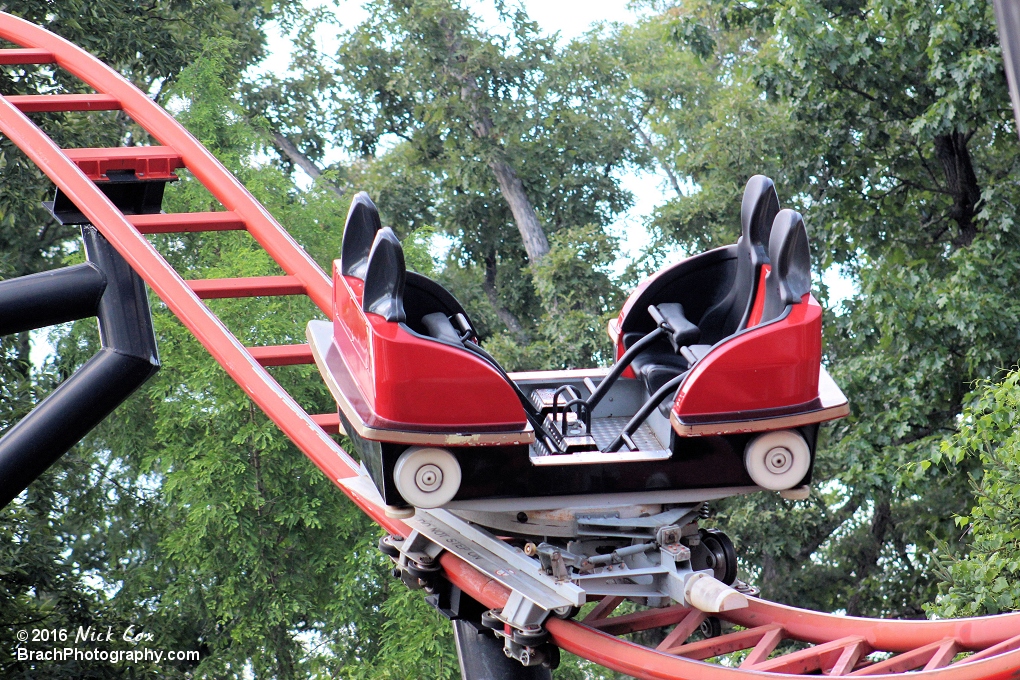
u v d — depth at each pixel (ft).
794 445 21.38
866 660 25.59
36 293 39.70
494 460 20.80
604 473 21.25
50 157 41.16
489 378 20.25
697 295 25.20
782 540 84.58
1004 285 66.13
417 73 115.34
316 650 81.05
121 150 46.42
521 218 115.14
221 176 45.11
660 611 25.75
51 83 82.07
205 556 75.46
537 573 21.76
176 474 70.79
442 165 121.80
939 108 66.13
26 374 75.92
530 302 122.83
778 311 22.07
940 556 47.16
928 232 81.82
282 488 75.56
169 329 75.56
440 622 67.51
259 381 34.94
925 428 75.77
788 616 25.36
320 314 80.48
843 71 71.67
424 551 26.18
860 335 72.90
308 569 75.46
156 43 89.71
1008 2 13.39
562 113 119.14
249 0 127.85
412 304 23.71
